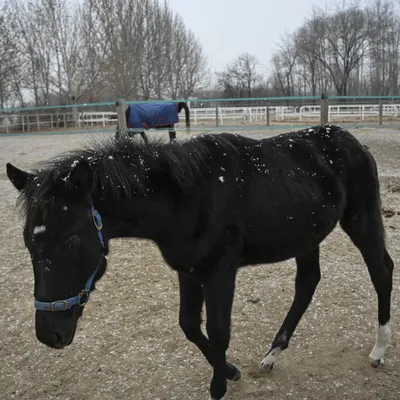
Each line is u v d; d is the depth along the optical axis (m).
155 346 3.16
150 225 2.21
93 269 1.93
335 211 2.65
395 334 3.16
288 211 2.44
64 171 1.95
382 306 2.86
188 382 2.77
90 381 2.83
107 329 3.40
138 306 3.73
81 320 3.54
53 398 2.69
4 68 25.95
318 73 46.12
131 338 3.27
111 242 5.20
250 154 2.49
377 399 2.53
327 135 2.85
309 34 40.88
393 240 4.91
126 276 4.30
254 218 2.36
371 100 34.69
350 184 2.79
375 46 40.06
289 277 4.13
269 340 3.19
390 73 40.56
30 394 2.74
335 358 2.92
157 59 31.36
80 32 28.73
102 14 28.47
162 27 32.44
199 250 2.23
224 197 2.26
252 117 22.31
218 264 2.27
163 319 3.51
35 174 1.98
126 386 2.76
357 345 3.05
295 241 2.54
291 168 2.53
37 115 21.27
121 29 28.97
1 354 3.17
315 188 2.55
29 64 28.55
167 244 2.28
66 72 29.05
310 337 3.18
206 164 2.31
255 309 3.61
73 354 3.11
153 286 4.08
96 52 29.09
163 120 10.13
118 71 28.62
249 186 2.36
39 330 1.83
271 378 2.77
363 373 2.77
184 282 2.48
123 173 2.10
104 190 2.05
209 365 2.92
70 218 1.84
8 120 23.72
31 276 4.45
